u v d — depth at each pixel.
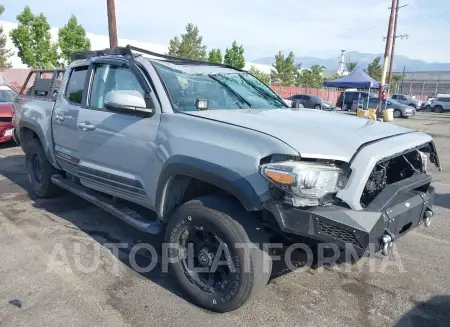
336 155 2.48
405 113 27.45
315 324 2.82
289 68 52.12
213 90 3.70
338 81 22.91
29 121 5.20
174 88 3.36
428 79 68.44
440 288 3.35
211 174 2.70
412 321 2.88
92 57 4.28
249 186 2.54
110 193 3.93
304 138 2.59
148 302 3.06
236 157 2.63
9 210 5.06
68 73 4.62
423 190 3.08
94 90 4.02
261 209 2.58
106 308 2.96
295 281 3.42
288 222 2.46
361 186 2.45
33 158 5.57
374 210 2.44
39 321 2.77
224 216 2.73
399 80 68.25
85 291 3.18
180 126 3.04
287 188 2.39
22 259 3.70
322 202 2.48
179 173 2.92
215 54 36.03
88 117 3.93
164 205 3.18
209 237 2.93
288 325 2.80
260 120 2.98
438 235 4.56
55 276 3.40
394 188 2.65
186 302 3.07
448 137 15.80
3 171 7.22
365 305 3.08
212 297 2.90
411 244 4.28
